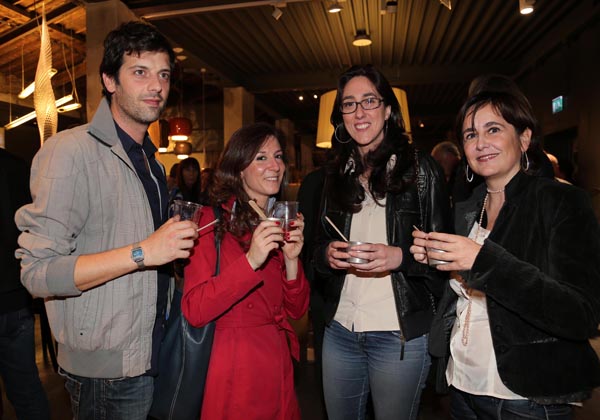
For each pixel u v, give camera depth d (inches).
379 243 67.2
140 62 55.3
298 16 278.8
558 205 49.3
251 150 64.5
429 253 49.6
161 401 58.9
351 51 347.3
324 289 76.5
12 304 88.0
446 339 61.0
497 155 52.9
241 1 231.5
